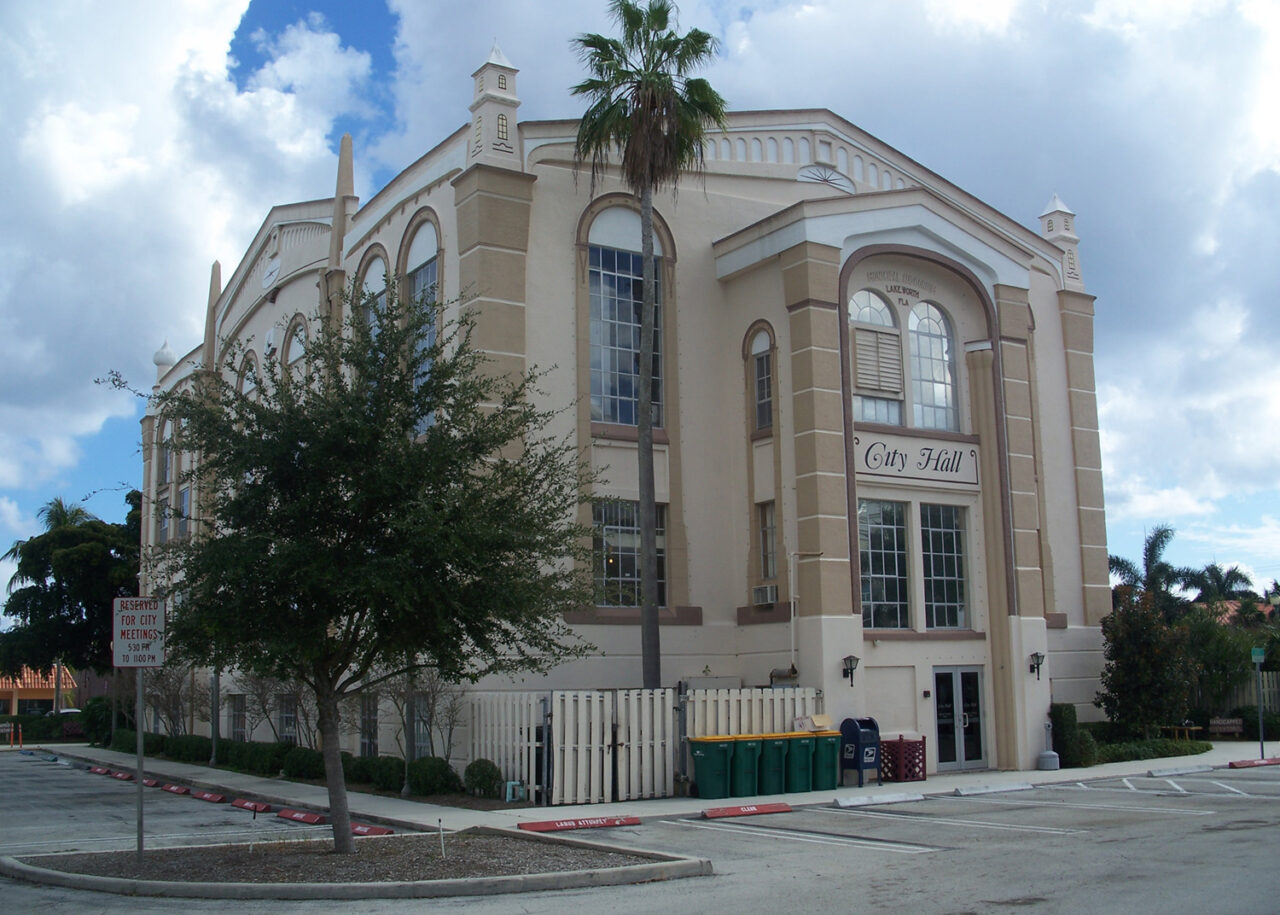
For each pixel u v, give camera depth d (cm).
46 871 1188
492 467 1322
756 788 1891
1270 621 5122
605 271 2339
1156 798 1791
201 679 3522
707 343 2434
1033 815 1608
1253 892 995
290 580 1170
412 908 992
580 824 1541
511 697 1855
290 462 1211
